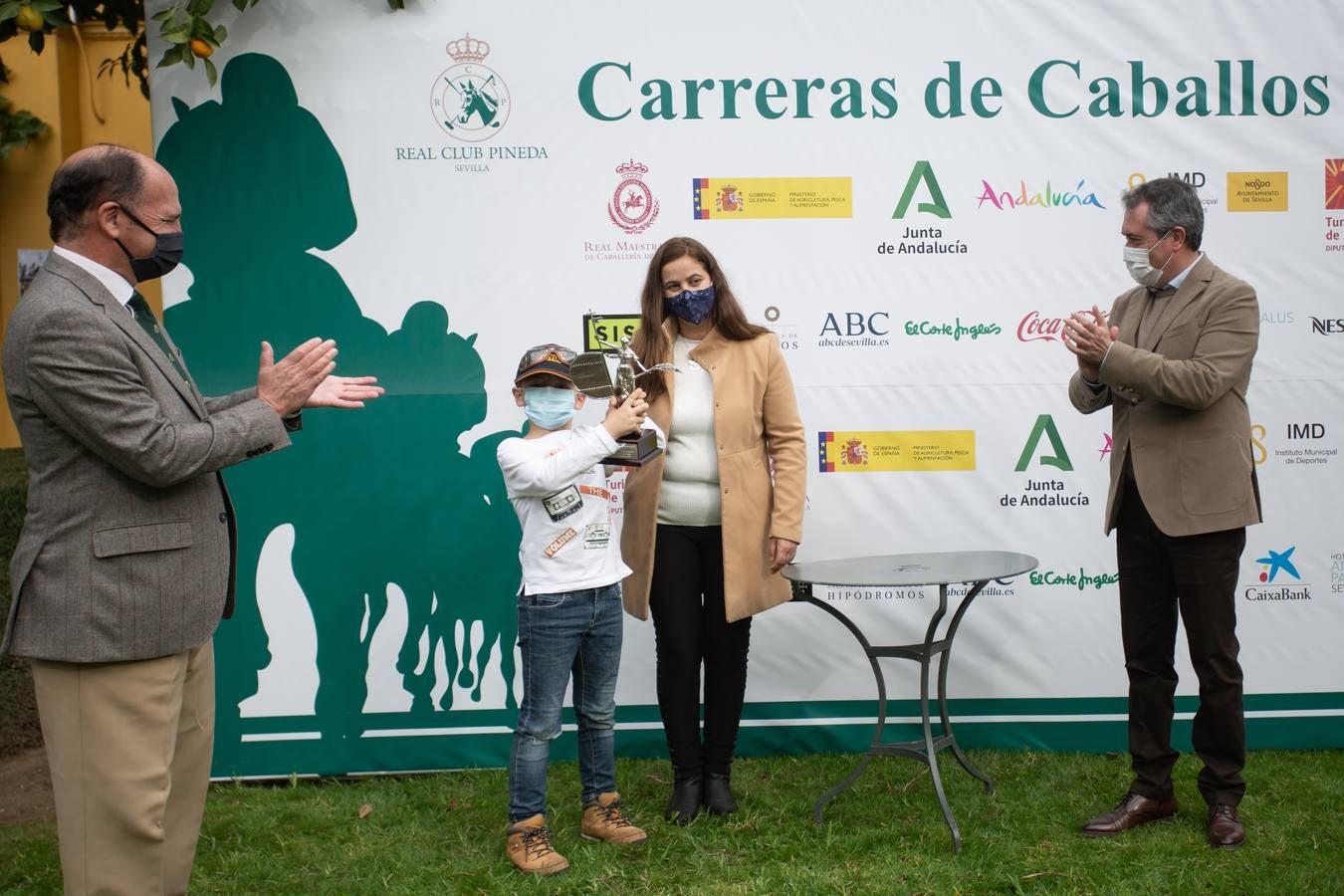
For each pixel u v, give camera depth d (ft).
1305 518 12.74
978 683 12.87
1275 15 12.47
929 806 11.00
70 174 7.47
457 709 12.67
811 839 10.23
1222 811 9.98
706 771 10.91
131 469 7.30
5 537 18.94
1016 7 12.43
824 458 12.69
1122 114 12.53
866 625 12.87
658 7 12.33
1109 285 12.65
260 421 7.77
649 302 10.53
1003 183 12.57
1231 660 9.91
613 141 12.41
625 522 10.78
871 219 12.53
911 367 12.66
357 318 12.41
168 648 7.67
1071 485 12.76
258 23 12.15
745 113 12.42
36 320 7.18
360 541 12.52
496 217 12.41
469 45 12.29
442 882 9.59
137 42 14.11
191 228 12.24
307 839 10.71
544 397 9.72
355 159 12.31
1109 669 12.84
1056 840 10.12
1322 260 12.64
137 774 7.55
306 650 12.51
